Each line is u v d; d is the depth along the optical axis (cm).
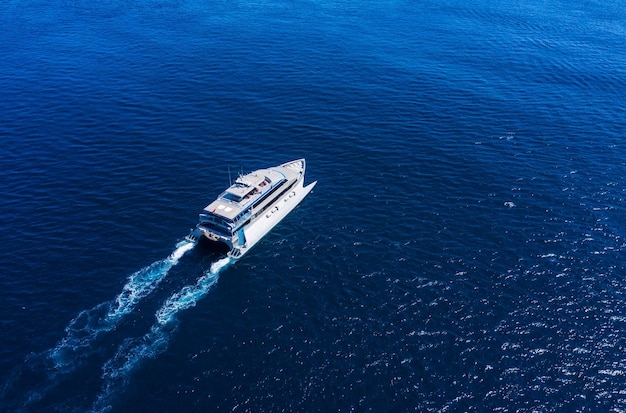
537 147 10488
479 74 13925
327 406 5494
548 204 8762
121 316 6550
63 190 8912
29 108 11581
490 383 5753
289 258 7625
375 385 5719
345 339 6284
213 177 9425
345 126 11225
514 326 6456
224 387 5694
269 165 9838
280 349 6156
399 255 7644
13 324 6344
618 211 8600
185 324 6481
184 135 10738
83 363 5909
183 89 12738
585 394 5650
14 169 9425
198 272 7312
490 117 11644
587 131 11094
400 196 9006
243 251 7588
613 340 6278
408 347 6178
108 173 9425
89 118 11269
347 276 7269
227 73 13675
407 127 11188
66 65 13862
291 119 11488
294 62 14462
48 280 7025
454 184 9312
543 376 5838
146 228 8106
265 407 5484
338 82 13288
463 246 7812
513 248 7756
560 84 13400
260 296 6938
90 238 7838
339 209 8694
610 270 7338
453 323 6500
